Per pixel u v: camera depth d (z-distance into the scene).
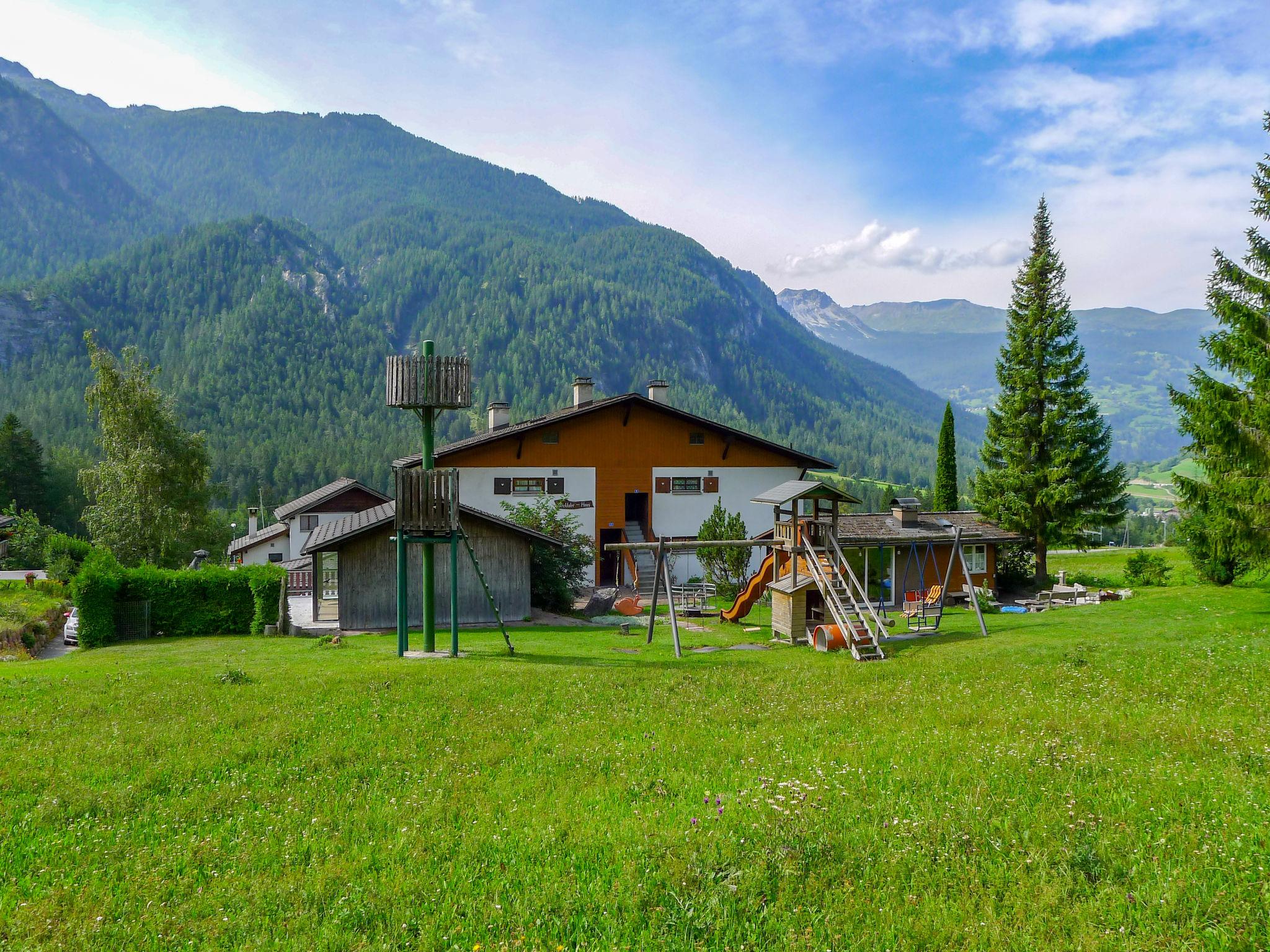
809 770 9.68
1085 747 10.35
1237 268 24.92
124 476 54.59
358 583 30.52
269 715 14.02
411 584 30.95
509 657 22.22
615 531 47.50
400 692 15.96
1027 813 7.93
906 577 39.78
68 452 114.31
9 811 9.34
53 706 15.05
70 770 10.88
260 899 6.93
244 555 67.06
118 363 57.03
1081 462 43.84
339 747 11.88
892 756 10.26
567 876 7.03
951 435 58.72
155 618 29.67
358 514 35.47
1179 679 15.64
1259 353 23.42
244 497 171.50
